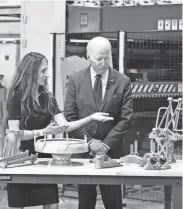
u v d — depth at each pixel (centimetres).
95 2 540
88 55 308
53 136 484
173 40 501
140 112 500
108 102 312
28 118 296
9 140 278
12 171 260
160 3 525
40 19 538
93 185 310
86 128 316
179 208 262
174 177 261
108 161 275
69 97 323
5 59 545
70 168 265
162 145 281
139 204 480
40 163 285
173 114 287
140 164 274
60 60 504
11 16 549
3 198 480
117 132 306
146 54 505
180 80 496
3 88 527
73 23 539
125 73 475
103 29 530
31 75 294
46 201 294
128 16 522
